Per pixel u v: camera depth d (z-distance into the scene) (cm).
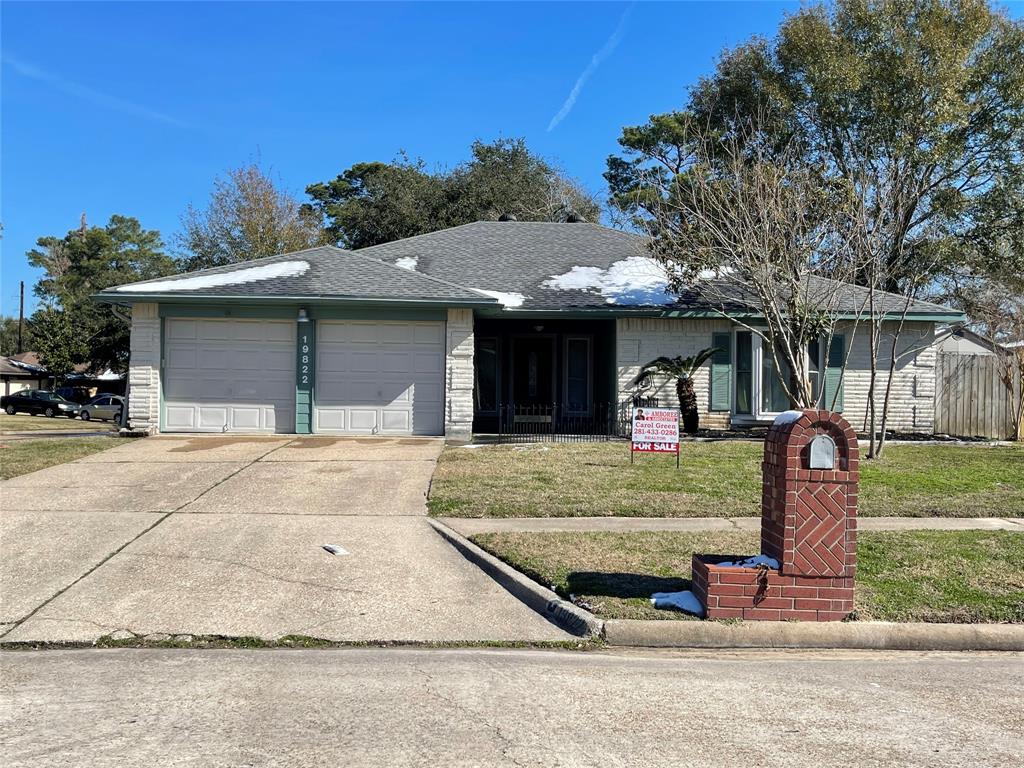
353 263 1716
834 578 595
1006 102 2328
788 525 593
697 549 768
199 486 1048
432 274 1883
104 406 3909
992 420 1834
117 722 425
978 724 436
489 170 3694
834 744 406
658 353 1717
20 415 4056
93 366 5203
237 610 627
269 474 1127
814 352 1747
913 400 1775
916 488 1086
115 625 594
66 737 404
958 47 2144
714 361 1723
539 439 1567
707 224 1538
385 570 728
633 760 383
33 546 777
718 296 1652
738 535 827
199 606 634
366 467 1191
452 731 414
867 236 1531
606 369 1833
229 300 1496
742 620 591
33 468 1152
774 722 434
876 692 487
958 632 588
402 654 552
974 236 2358
